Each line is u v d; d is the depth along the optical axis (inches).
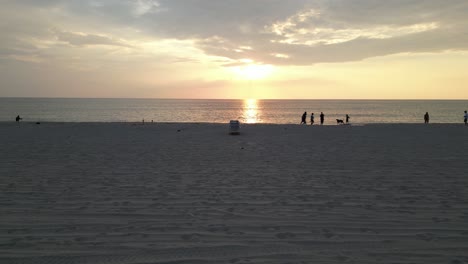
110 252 142.4
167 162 379.9
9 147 502.6
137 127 913.5
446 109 3983.8
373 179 292.0
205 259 136.5
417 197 232.1
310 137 669.9
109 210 201.8
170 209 204.5
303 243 152.5
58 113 2746.1
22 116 2256.4
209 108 4367.6
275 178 296.4
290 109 4089.6
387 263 133.3
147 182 278.7
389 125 1017.5
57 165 357.4
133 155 432.1
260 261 134.7
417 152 460.4
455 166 354.3
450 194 239.9
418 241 154.9
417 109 4005.9
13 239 155.9
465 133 745.0
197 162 380.8
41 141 583.5
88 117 2225.6
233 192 246.4
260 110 3784.5
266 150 482.6
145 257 137.9
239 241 154.7
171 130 825.5
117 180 285.7
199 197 232.5
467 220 183.6
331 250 145.0
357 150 482.9
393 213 196.7
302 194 241.1
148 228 171.3
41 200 222.2
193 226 174.6
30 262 133.4
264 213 197.0
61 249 145.3
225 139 630.5
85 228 170.9
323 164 368.2
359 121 1930.4
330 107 4830.2
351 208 206.8
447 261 135.2
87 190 250.2
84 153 447.5
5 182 275.1
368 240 155.9
